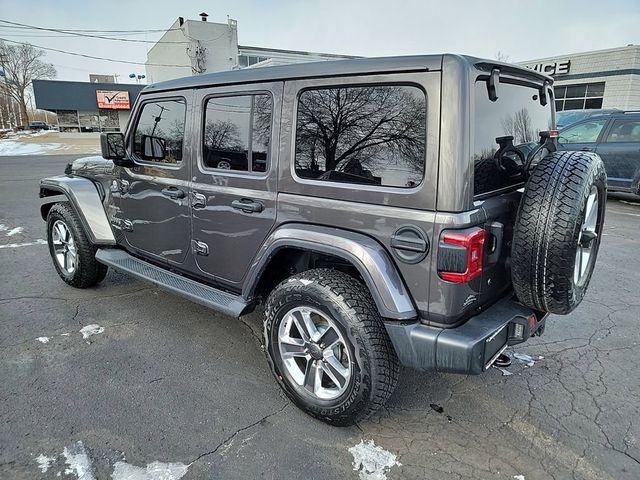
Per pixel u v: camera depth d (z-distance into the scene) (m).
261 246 2.63
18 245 5.79
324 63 2.29
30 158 21.11
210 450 2.23
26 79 64.81
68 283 4.29
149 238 3.49
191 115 2.96
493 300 2.30
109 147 3.35
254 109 2.60
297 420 2.47
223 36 30.42
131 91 42.81
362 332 2.15
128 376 2.87
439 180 1.93
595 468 2.15
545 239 2.01
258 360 3.10
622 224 7.09
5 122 72.81
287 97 2.43
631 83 19.33
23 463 2.12
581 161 2.12
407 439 2.34
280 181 2.49
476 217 1.99
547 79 2.78
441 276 1.97
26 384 2.75
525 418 2.52
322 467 2.13
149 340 3.34
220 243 2.90
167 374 2.90
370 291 2.12
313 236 2.30
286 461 2.17
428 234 1.98
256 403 2.62
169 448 2.24
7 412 2.47
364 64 2.12
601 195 2.33
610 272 4.91
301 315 2.42
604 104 20.44
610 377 2.93
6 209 8.13
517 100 2.46
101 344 3.27
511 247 2.14
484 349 2.01
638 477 2.10
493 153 2.21
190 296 3.00
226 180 2.78
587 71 20.83
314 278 2.32
